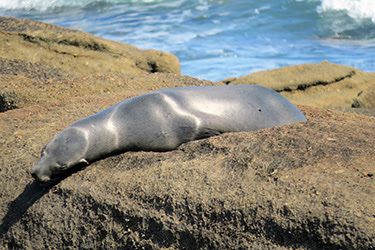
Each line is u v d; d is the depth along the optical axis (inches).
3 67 1116.5
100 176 493.4
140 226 430.6
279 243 377.1
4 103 885.8
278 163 450.6
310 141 489.7
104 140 522.6
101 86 994.1
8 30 1236.5
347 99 1252.5
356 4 2263.8
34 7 2815.0
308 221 373.4
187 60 1724.9
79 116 727.7
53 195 492.7
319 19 2198.6
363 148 469.7
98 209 457.7
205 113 550.6
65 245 457.7
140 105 546.6
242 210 400.5
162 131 531.8
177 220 418.6
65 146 508.4
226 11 2432.3
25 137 642.8
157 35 2079.2
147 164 492.7
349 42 1921.8
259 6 2460.6
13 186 543.2
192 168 464.8
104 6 2763.3
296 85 1273.4
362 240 345.4
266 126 576.4
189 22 2282.2
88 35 1320.1
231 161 467.5
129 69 1333.7
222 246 393.4
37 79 1049.5
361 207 369.4
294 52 1793.8
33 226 481.1
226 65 1649.9
